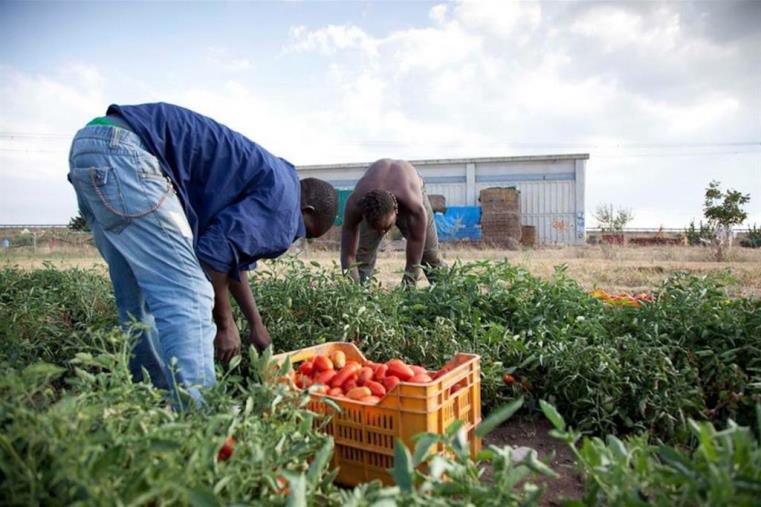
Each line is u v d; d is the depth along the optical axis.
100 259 16.02
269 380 2.28
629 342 3.43
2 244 22.75
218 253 2.65
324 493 1.81
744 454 1.43
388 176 5.32
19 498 1.38
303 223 3.20
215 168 2.76
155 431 1.59
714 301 3.95
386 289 4.70
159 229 2.53
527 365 3.57
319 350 3.20
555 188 32.47
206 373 2.56
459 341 3.70
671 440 2.95
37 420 1.45
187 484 1.44
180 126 2.71
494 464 1.71
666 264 13.83
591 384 3.21
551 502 2.34
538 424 3.29
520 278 4.71
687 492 1.46
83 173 2.52
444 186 33.81
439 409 2.35
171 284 2.54
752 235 25.89
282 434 1.89
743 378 3.17
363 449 2.43
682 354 3.44
